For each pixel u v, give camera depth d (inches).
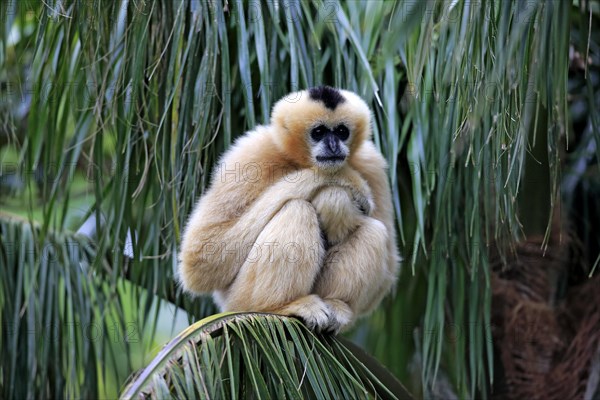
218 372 236.5
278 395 247.0
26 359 394.9
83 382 398.0
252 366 247.9
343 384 267.4
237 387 245.3
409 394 353.1
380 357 458.3
